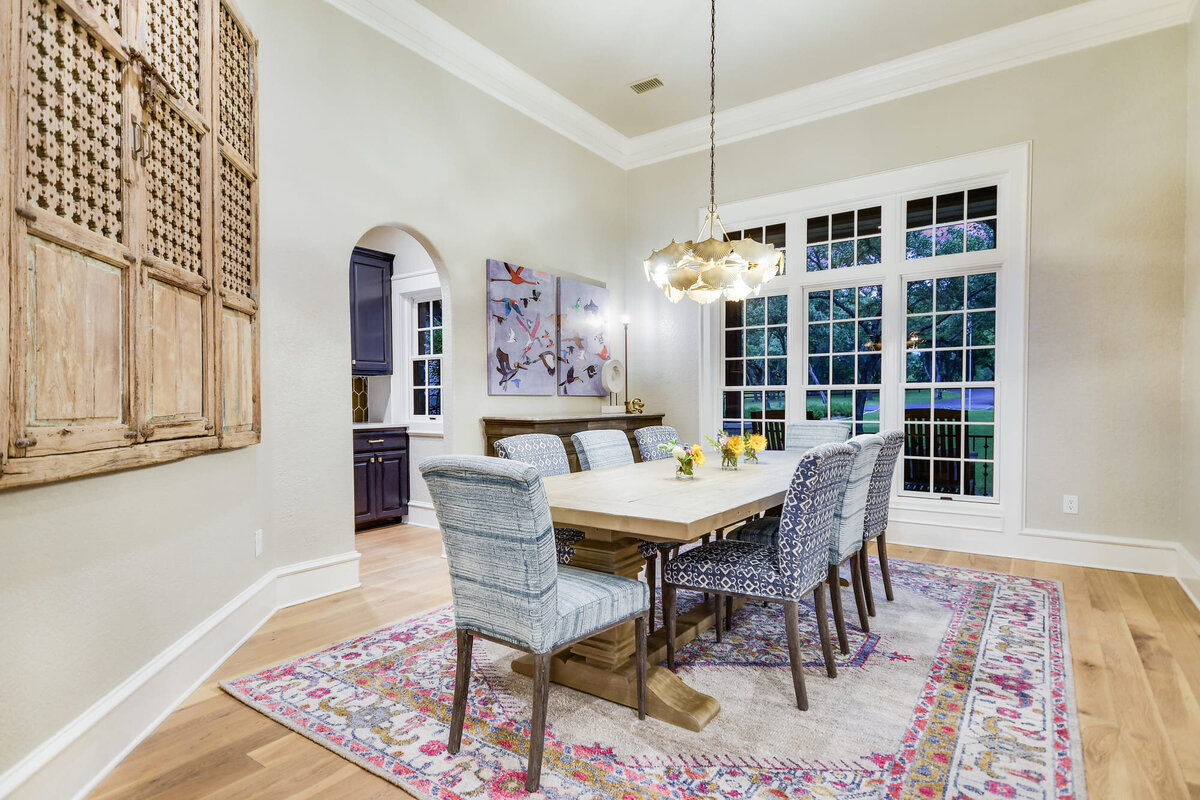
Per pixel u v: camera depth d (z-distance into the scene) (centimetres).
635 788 164
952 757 177
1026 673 231
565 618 172
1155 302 361
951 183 425
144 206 189
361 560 402
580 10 377
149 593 199
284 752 183
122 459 178
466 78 419
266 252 300
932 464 442
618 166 575
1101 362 376
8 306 138
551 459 323
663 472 306
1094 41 377
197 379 225
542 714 164
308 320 322
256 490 288
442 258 403
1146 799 157
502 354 441
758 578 215
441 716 202
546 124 490
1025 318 396
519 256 464
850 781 167
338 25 339
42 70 151
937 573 367
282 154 308
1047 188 391
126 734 182
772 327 511
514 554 166
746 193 513
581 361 519
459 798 160
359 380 580
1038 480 396
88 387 166
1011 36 397
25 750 146
